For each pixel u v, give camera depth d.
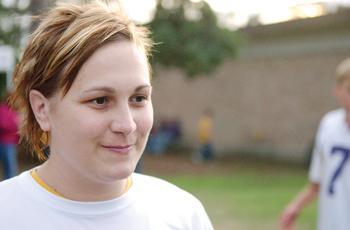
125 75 1.49
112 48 1.49
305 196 4.24
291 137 18.56
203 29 16.14
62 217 1.58
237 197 10.87
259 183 13.20
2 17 13.31
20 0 13.44
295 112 18.45
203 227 1.81
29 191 1.61
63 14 1.56
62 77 1.50
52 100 1.55
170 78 22.61
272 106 19.16
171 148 21.91
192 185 12.59
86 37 1.47
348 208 3.81
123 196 1.66
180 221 1.74
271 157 19.14
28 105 1.66
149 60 1.66
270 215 9.05
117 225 1.62
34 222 1.57
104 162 1.51
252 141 19.78
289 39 18.48
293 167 17.23
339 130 3.85
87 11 1.54
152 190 1.77
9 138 8.49
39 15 1.71
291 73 18.58
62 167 1.60
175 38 15.66
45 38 1.55
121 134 1.50
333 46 17.25
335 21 17.08
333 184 3.85
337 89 3.86
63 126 1.53
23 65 1.60
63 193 1.61
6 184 1.65
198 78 21.58
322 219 3.96
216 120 21.02
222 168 16.83
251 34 19.61
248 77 19.94
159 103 23.09
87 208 1.60
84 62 1.48
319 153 4.07
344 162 3.81
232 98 20.47
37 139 1.72
